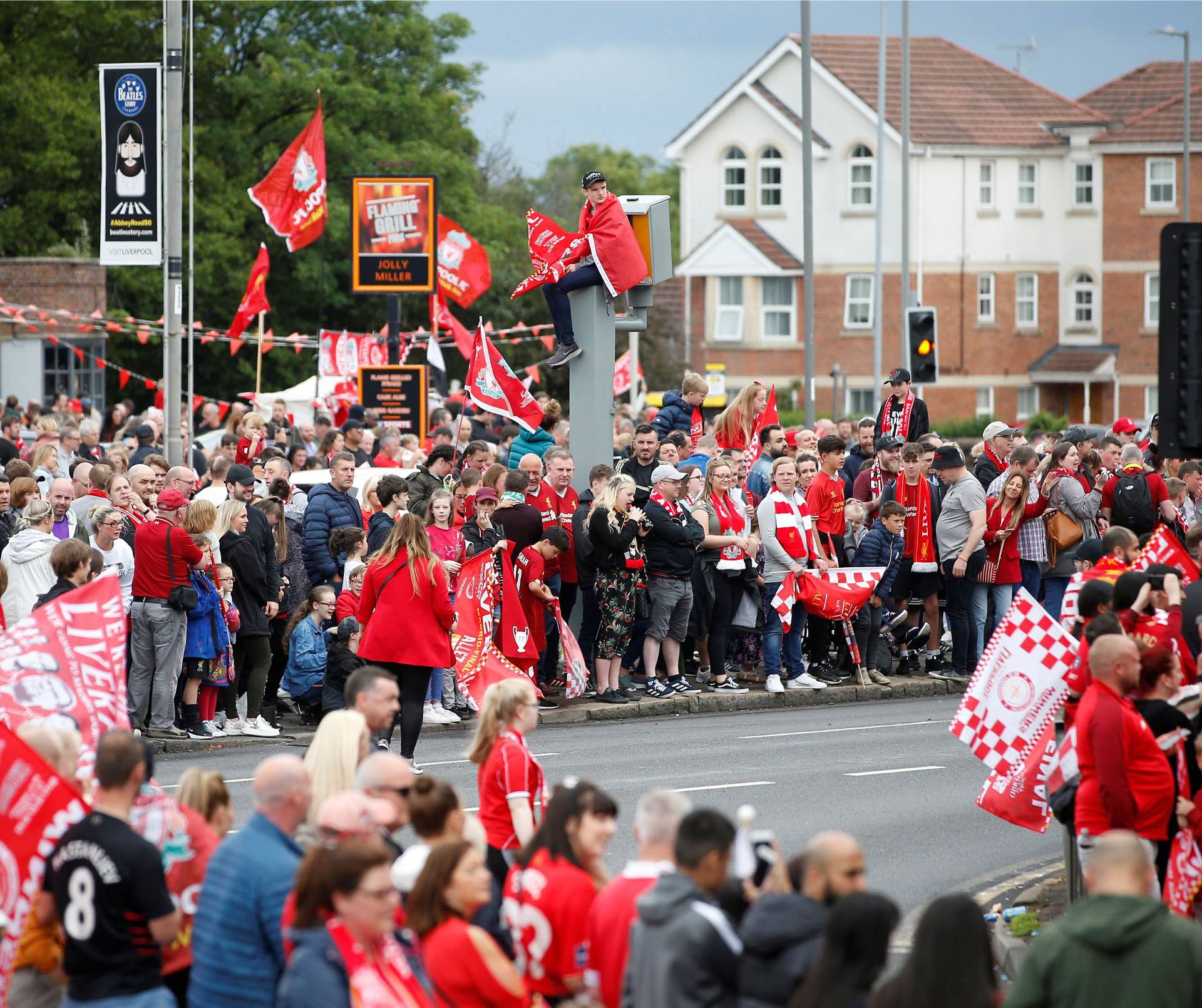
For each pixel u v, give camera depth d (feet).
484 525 195.83
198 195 611.88
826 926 68.74
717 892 76.28
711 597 221.05
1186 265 112.98
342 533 196.75
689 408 246.27
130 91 241.14
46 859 88.07
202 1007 79.77
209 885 81.05
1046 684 123.95
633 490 208.33
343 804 80.23
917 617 241.14
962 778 171.83
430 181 354.13
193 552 183.62
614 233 221.66
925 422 261.85
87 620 108.27
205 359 624.18
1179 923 72.54
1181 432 113.50
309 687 194.29
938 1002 66.18
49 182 616.80
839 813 154.20
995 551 231.91
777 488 221.66
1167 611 128.06
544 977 84.94
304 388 438.81
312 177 367.86
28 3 631.56
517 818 103.96
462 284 421.18
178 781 164.45
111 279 612.70
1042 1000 73.05
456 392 415.85
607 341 225.97
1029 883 131.85
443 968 77.77
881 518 228.22
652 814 81.25
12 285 543.39
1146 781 104.78
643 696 216.33
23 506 190.70
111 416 335.26
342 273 644.69
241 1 640.58
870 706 222.48
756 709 220.02
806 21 347.77
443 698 207.00
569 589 219.00
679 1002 72.02
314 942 74.13
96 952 81.10
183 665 188.14
